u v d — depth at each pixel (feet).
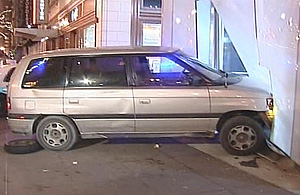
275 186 18.83
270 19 22.57
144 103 24.13
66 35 63.26
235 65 31.96
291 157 21.68
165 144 27.04
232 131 24.29
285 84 22.04
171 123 24.30
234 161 23.07
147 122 24.29
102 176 20.08
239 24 26.20
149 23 45.32
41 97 24.52
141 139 28.30
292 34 21.11
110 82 24.50
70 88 24.52
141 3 44.73
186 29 33.40
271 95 23.85
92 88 24.40
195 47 33.17
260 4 23.30
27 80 24.90
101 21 43.88
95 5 45.09
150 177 19.97
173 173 20.66
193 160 23.20
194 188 18.39
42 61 25.09
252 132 24.23
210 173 20.74
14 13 120.78
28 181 19.30
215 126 24.38
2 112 39.27
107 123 24.43
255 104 23.82
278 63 22.44
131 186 18.61
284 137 22.39
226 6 27.37
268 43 22.89
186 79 24.48
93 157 23.70
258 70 24.72
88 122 24.47
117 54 24.85
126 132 24.71
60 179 19.60
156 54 24.75
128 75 24.52
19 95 24.70
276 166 22.15
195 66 24.84
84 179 19.60
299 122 21.02
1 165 22.03
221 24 33.09
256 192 17.95
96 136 25.03
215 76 24.81
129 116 24.26
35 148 24.91
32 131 24.98
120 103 24.22
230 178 19.94
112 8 43.93
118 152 24.88
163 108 24.14
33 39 85.20
